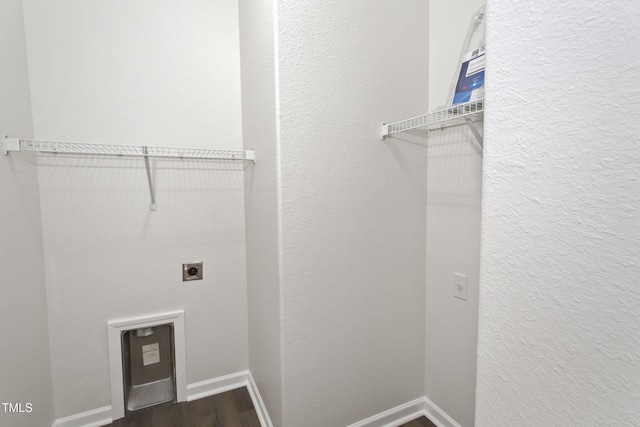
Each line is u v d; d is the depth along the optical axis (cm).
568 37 38
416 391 151
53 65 132
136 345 161
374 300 136
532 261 43
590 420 38
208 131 160
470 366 129
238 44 164
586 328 38
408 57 136
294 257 116
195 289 164
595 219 36
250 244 160
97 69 139
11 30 115
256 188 142
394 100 133
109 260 146
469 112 98
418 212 144
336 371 129
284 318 116
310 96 114
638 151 32
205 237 164
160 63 149
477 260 124
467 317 129
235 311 173
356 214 128
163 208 154
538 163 42
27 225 121
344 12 119
